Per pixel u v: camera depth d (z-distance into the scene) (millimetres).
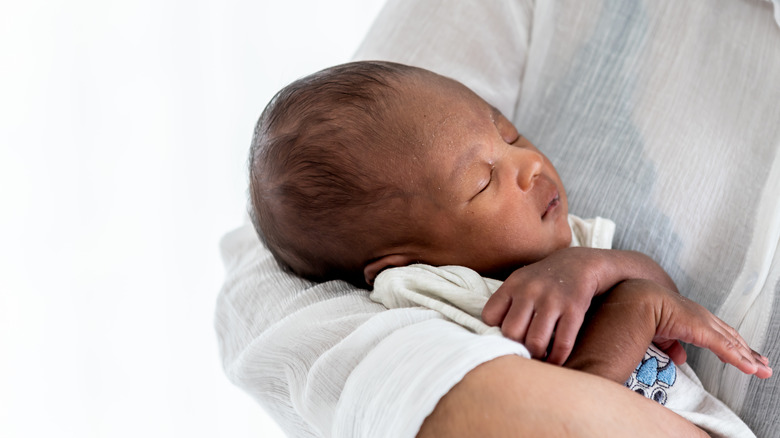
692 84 1008
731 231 926
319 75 958
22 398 1993
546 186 879
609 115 1060
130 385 2029
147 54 2145
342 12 2168
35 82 2125
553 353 712
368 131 873
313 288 897
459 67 1169
